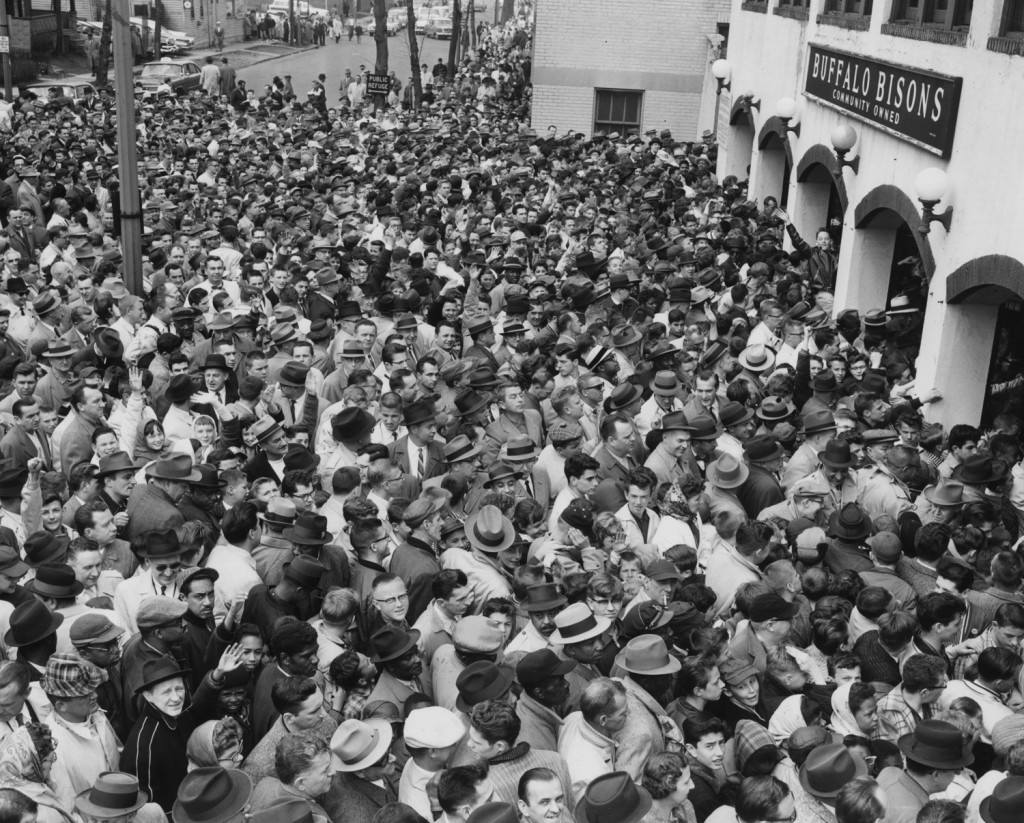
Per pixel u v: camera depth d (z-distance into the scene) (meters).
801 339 12.23
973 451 9.76
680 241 16.31
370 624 7.44
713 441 9.71
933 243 13.09
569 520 8.23
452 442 9.34
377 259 15.05
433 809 5.68
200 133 28.61
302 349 11.17
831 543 8.09
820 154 17.80
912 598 7.59
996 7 11.69
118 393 10.89
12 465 8.95
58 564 7.32
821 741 5.80
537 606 6.80
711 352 11.55
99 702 6.74
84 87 37.66
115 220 19.27
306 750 5.46
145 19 55.75
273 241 17.27
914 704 6.34
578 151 26.17
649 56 32.16
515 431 10.27
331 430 9.84
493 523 7.81
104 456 8.70
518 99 41.25
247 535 7.95
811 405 10.62
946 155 12.63
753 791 5.17
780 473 9.55
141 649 6.69
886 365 13.12
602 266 14.82
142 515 8.33
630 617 6.86
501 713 5.59
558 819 5.13
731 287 14.40
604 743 5.80
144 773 6.01
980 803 5.34
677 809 5.53
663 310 14.08
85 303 13.41
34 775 5.57
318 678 6.84
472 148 26.78
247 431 9.60
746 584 7.01
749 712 6.43
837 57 16.69
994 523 8.55
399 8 96.75
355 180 21.67
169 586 7.47
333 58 66.00
